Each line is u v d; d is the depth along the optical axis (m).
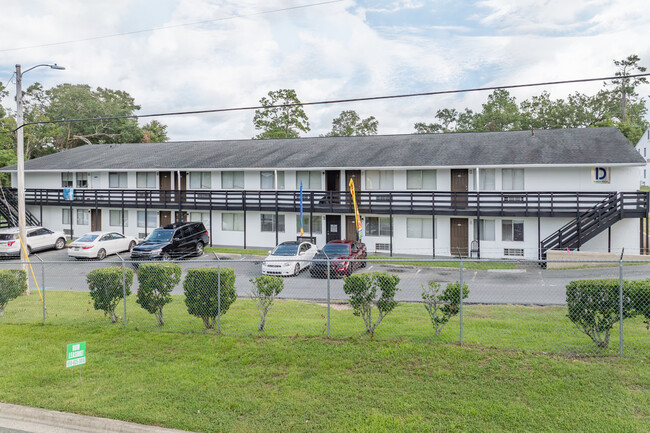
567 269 22.53
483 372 9.35
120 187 36.84
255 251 29.94
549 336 11.40
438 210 27.41
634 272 20.80
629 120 65.25
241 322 13.43
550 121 62.44
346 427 7.76
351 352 10.57
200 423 8.09
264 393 9.02
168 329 12.97
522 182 27.31
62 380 10.01
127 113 66.25
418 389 8.88
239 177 33.41
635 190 25.67
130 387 9.52
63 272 23.88
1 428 8.38
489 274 21.67
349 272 21.39
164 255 25.53
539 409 8.01
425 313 14.08
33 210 39.56
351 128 76.44
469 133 34.78
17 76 19.05
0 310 15.16
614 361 9.60
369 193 28.77
